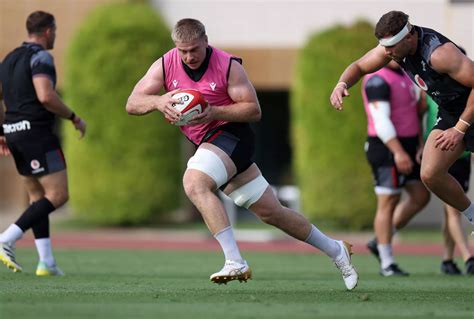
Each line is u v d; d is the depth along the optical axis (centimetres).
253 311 2136
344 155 6688
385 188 3631
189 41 2414
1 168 7962
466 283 3184
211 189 2438
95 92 6988
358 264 4403
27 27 3284
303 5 7519
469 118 2539
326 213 6750
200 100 2412
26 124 3231
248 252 5225
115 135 7006
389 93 3609
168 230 7000
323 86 6719
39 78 3189
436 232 6781
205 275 3475
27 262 4091
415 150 3672
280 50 7525
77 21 7650
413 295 2609
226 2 7575
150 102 2456
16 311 2102
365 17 7394
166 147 7081
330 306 2275
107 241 6031
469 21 7112
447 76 2545
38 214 3231
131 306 2216
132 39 6988
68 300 2350
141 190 7038
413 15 7281
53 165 3259
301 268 4078
